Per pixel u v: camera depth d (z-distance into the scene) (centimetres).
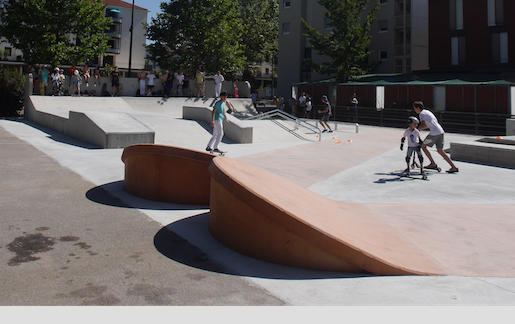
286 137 1686
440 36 3038
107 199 682
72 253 445
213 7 3378
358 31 3014
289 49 4097
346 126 2455
